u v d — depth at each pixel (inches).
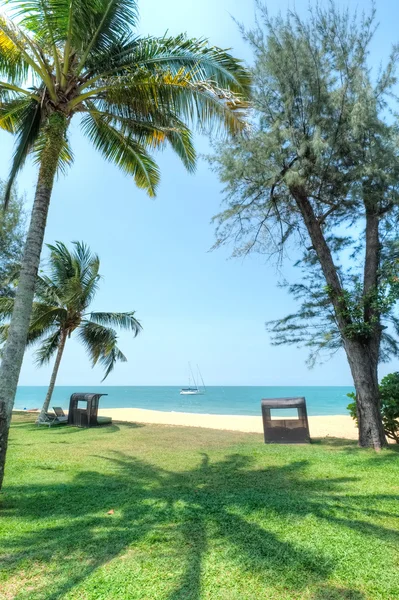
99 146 341.4
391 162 352.5
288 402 420.2
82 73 267.9
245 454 348.2
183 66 264.5
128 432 520.1
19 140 258.2
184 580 123.1
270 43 386.9
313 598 113.3
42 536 159.3
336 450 352.2
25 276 217.6
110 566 132.6
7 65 262.1
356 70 369.4
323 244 404.2
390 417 381.4
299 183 366.9
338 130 372.8
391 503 199.0
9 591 117.5
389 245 387.2
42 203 230.8
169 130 295.1
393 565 132.3
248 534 159.2
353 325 359.9
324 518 177.6
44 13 231.8
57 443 422.6
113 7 243.3
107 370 718.5
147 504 202.2
